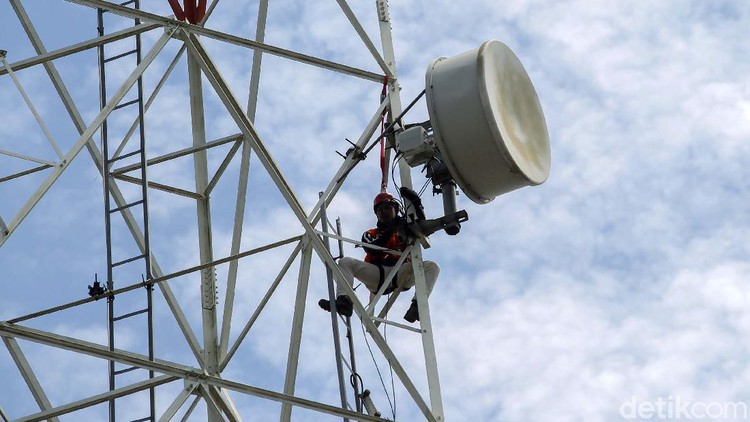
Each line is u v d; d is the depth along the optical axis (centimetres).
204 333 1833
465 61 1803
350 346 1750
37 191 1587
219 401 1648
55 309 1633
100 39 1720
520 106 1859
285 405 1716
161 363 1611
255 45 1816
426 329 1766
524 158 1803
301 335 1727
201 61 1728
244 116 1711
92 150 1875
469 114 1767
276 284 1788
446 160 1788
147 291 1644
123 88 1678
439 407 1695
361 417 1591
